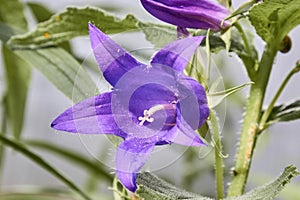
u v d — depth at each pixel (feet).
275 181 0.95
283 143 2.36
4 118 1.62
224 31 1.07
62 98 2.32
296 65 1.11
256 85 1.11
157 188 0.99
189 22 1.05
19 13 1.44
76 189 1.31
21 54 1.24
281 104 1.14
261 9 1.05
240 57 1.11
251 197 0.96
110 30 1.16
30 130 2.34
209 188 2.05
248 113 1.11
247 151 1.10
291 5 1.04
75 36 1.23
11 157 2.35
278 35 1.09
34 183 2.43
